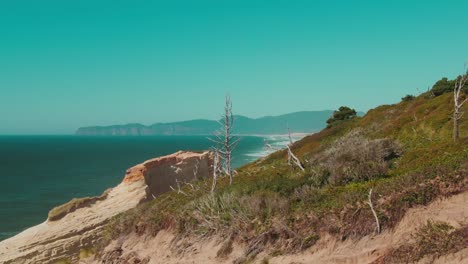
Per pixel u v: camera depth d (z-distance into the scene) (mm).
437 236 15367
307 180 23766
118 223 29250
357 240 17062
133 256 24797
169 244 23625
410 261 15203
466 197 16422
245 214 21062
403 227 16531
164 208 27406
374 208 17406
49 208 59750
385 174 21969
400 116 42875
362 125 49281
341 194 19969
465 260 14234
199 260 21109
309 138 54250
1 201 65250
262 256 18938
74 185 83750
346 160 24656
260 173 32625
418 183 17859
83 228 36094
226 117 29250
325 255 17359
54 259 32750
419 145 30234
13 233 45125
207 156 54750
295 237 18516
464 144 22406
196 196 27234
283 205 20547
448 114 34750
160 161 49219
